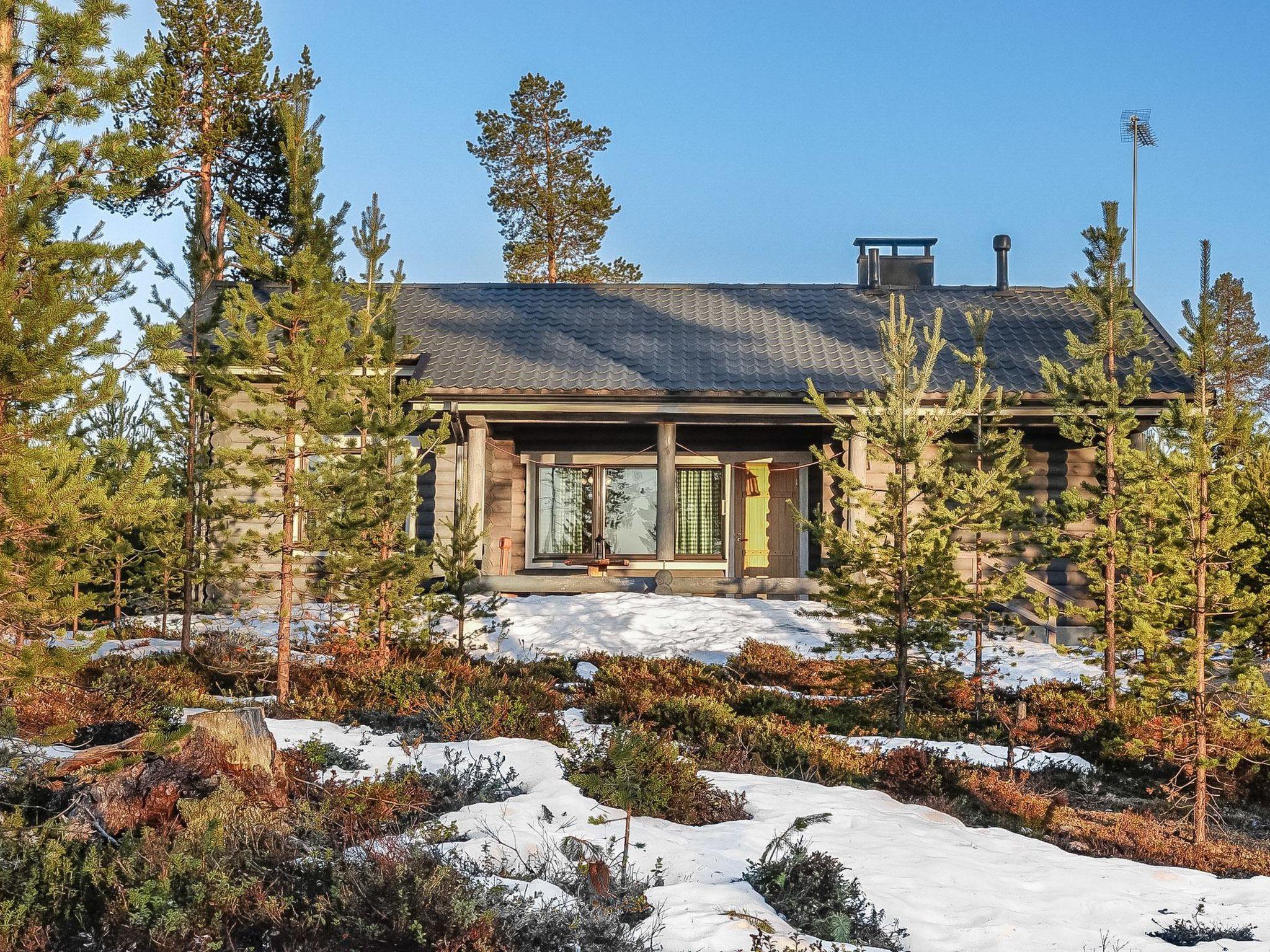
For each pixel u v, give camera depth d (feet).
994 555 50.19
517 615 65.36
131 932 17.87
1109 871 28.66
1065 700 52.03
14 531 26.71
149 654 47.98
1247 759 39.04
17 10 28.89
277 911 19.08
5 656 26.45
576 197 148.56
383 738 36.42
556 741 37.04
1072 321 80.84
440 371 72.02
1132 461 49.60
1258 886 28.25
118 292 28.73
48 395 26.37
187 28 108.78
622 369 72.95
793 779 36.40
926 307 84.33
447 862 22.04
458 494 71.10
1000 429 70.13
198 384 54.85
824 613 47.11
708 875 24.99
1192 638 39.19
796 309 84.69
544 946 19.15
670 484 71.20
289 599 45.06
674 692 50.21
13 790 23.95
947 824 32.71
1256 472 53.57
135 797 24.20
